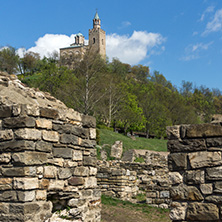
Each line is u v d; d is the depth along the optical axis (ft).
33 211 19.17
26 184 19.02
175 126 16.99
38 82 145.48
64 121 23.04
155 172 54.24
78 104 126.82
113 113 163.63
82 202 24.07
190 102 298.15
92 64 127.54
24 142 19.40
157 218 32.81
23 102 23.08
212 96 322.96
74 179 23.39
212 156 15.81
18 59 283.18
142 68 346.95
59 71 143.84
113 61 286.87
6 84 25.00
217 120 17.11
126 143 118.93
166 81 342.85
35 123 20.31
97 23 421.18
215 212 15.35
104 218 31.60
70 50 362.33
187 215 15.92
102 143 110.01
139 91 209.05
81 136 24.80
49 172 20.94
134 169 54.60
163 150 126.41
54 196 22.16
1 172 19.70
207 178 15.75
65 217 22.80
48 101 27.89
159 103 203.21
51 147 21.40
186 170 16.38
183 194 16.19
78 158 24.14
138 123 172.96
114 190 42.55
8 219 18.92
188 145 16.48
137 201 41.98
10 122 19.99
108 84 157.89
